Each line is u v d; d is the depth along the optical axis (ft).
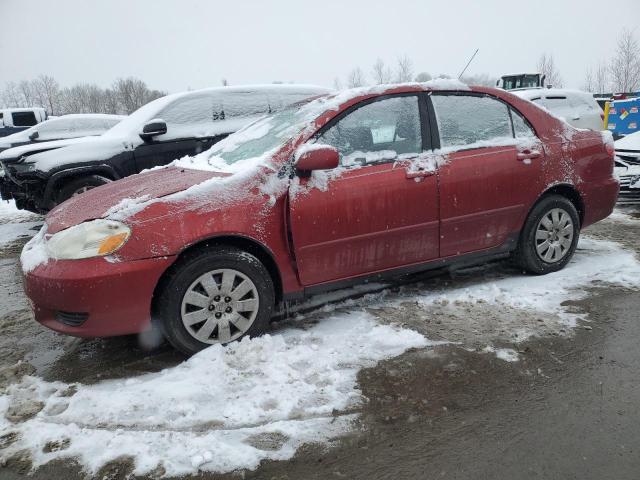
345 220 10.62
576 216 13.73
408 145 11.55
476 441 7.39
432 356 9.64
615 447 7.16
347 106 11.12
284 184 10.30
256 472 6.91
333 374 9.06
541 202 13.14
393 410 8.11
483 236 12.48
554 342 10.03
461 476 6.76
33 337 11.55
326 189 10.46
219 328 10.01
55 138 42.65
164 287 9.58
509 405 8.16
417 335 10.41
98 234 9.18
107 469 7.00
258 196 10.09
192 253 9.72
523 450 7.18
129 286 9.19
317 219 10.39
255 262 10.12
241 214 9.91
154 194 9.92
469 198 11.90
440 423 7.79
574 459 6.97
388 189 10.96
